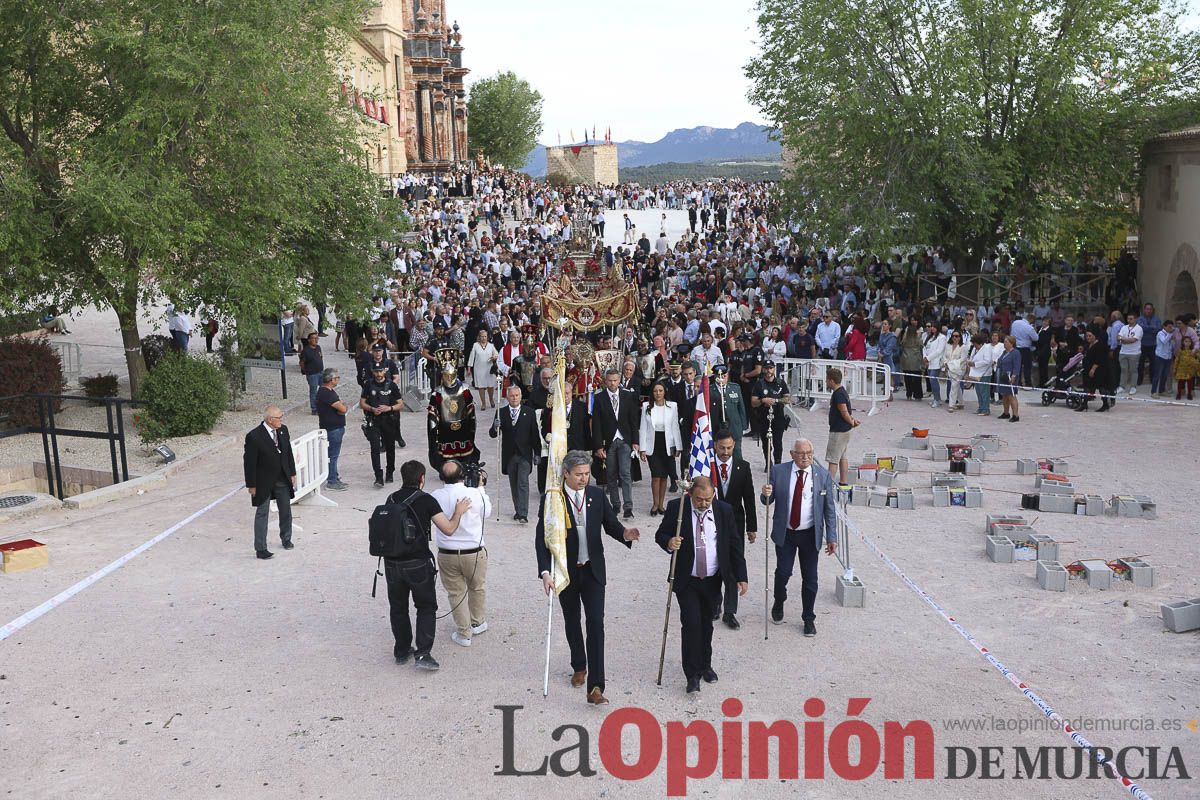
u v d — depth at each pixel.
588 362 17.17
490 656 9.42
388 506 9.00
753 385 17.00
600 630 8.44
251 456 12.06
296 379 25.89
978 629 9.95
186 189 18.70
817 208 29.84
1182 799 6.94
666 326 25.77
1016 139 28.53
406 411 22.73
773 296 33.34
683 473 14.26
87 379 23.05
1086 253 30.61
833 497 9.80
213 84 18.27
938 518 13.86
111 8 18.16
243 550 12.52
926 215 28.47
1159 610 10.39
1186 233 25.80
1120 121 27.47
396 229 24.58
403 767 7.42
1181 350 21.77
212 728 8.01
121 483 15.38
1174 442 18.14
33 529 13.47
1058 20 27.70
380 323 29.34
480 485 11.45
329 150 22.78
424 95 77.69
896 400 23.28
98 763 7.48
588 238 53.22
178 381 18.78
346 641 9.76
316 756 7.58
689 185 81.62
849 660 9.24
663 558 12.31
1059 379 22.23
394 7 66.12
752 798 7.02
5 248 17.25
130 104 18.34
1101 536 12.88
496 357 22.56
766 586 9.77
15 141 18.75
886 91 28.25
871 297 31.09
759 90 30.33
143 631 9.95
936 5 27.66
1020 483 15.61
